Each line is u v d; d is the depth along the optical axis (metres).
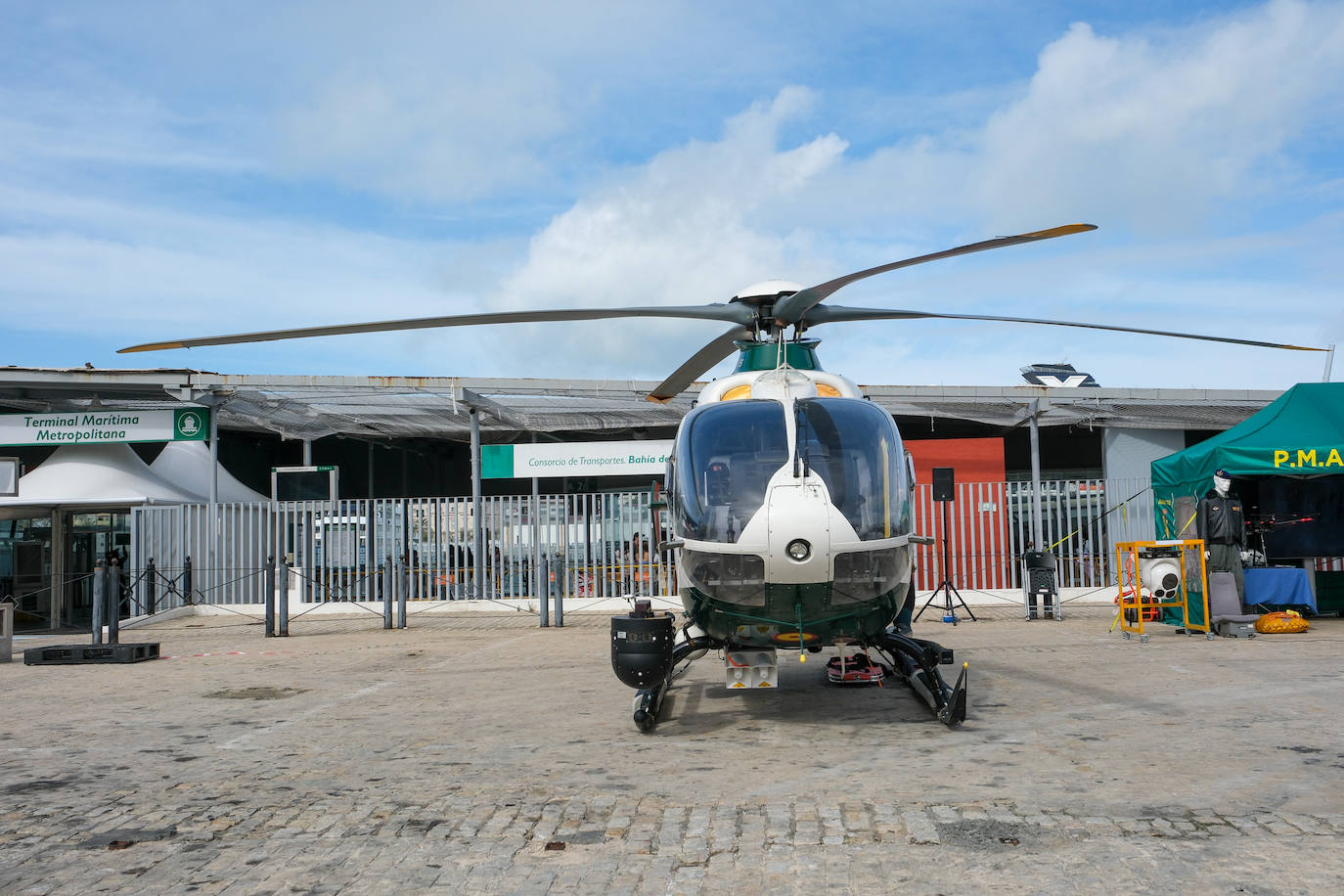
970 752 6.04
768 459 6.47
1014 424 19.11
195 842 4.61
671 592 17.86
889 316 8.35
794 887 3.86
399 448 25.00
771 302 8.16
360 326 7.30
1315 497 15.46
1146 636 12.14
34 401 20.05
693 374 9.17
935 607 16.12
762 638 6.69
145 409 18.91
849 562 6.19
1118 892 3.70
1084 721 6.92
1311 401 12.95
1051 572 14.91
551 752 6.36
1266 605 13.03
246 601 19.16
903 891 3.78
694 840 4.46
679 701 8.22
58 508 19.05
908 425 22.56
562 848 4.41
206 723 7.68
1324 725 6.65
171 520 18.61
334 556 18.91
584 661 11.02
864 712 7.52
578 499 18.88
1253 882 3.77
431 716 7.80
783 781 5.47
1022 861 4.06
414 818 4.91
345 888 3.99
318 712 8.09
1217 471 12.53
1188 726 6.68
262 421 20.19
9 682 10.21
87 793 5.53
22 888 4.05
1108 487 18.09
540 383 18.73
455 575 18.73
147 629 16.78
